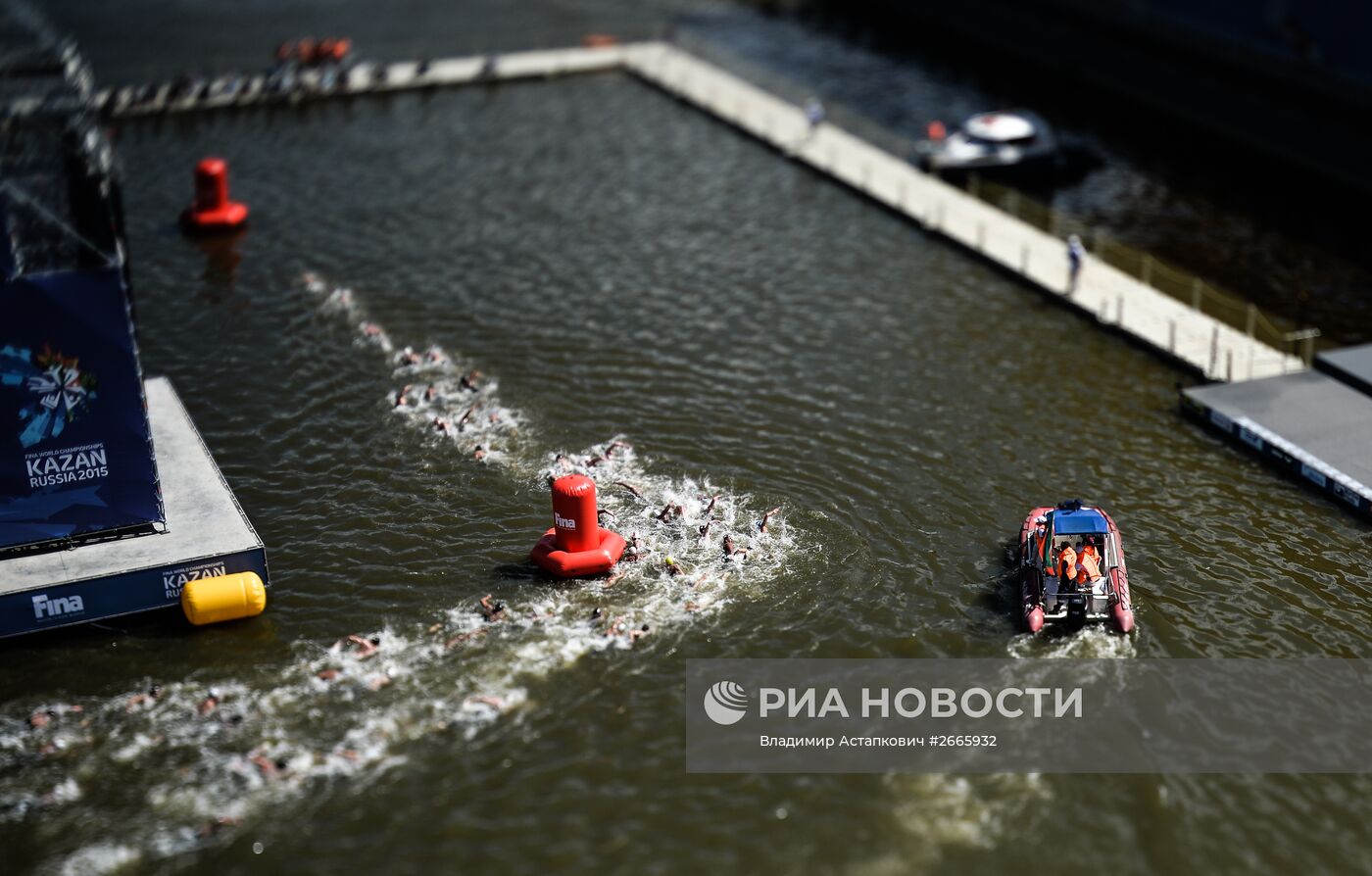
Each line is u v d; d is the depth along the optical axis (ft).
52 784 96.12
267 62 262.88
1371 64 216.54
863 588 116.67
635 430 141.08
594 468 133.90
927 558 120.98
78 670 107.76
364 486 131.54
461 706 102.99
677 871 89.40
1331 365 147.64
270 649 109.70
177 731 100.89
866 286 175.73
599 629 111.14
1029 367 155.12
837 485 131.75
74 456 114.62
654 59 264.93
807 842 91.71
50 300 109.91
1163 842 91.97
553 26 288.30
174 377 151.53
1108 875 89.25
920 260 183.73
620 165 216.95
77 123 144.25
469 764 97.76
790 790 95.91
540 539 121.49
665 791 95.81
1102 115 236.63
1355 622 112.68
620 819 93.50
